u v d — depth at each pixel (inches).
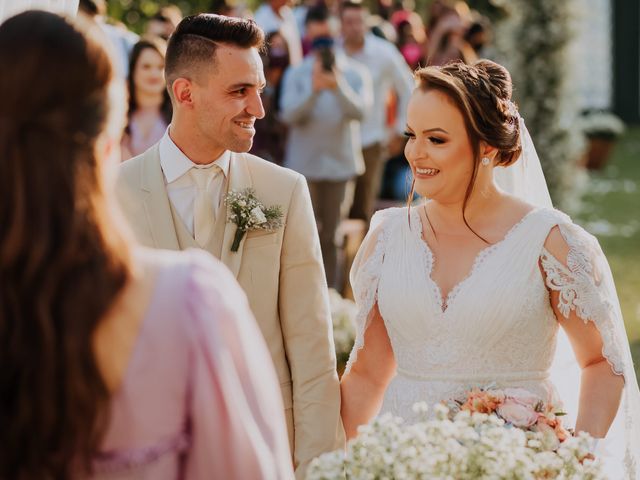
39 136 62.2
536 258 121.4
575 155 524.7
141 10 462.3
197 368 64.8
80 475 62.6
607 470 123.3
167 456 64.4
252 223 121.4
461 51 407.8
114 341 63.2
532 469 97.8
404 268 126.0
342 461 100.9
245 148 121.2
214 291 66.2
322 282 127.1
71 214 61.9
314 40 333.7
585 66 992.2
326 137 327.0
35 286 60.8
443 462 97.2
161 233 121.0
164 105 247.6
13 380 61.2
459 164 121.2
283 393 125.6
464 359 121.5
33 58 62.7
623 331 126.3
